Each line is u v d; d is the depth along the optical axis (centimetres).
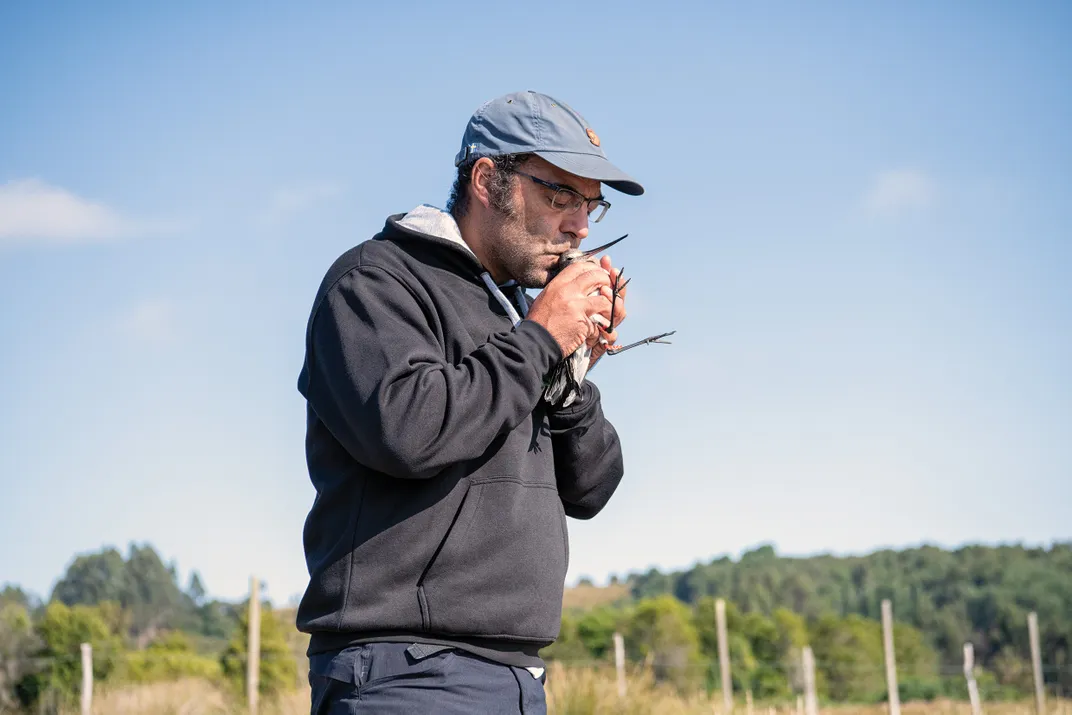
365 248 242
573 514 284
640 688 1098
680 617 4106
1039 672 2177
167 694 1399
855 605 7169
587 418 261
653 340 259
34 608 3219
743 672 3844
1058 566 6550
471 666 226
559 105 255
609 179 246
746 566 8031
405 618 222
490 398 221
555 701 1030
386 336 223
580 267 239
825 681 3916
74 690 2150
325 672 228
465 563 225
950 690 3816
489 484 231
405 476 215
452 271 246
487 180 249
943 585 6831
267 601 2572
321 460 236
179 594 7650
